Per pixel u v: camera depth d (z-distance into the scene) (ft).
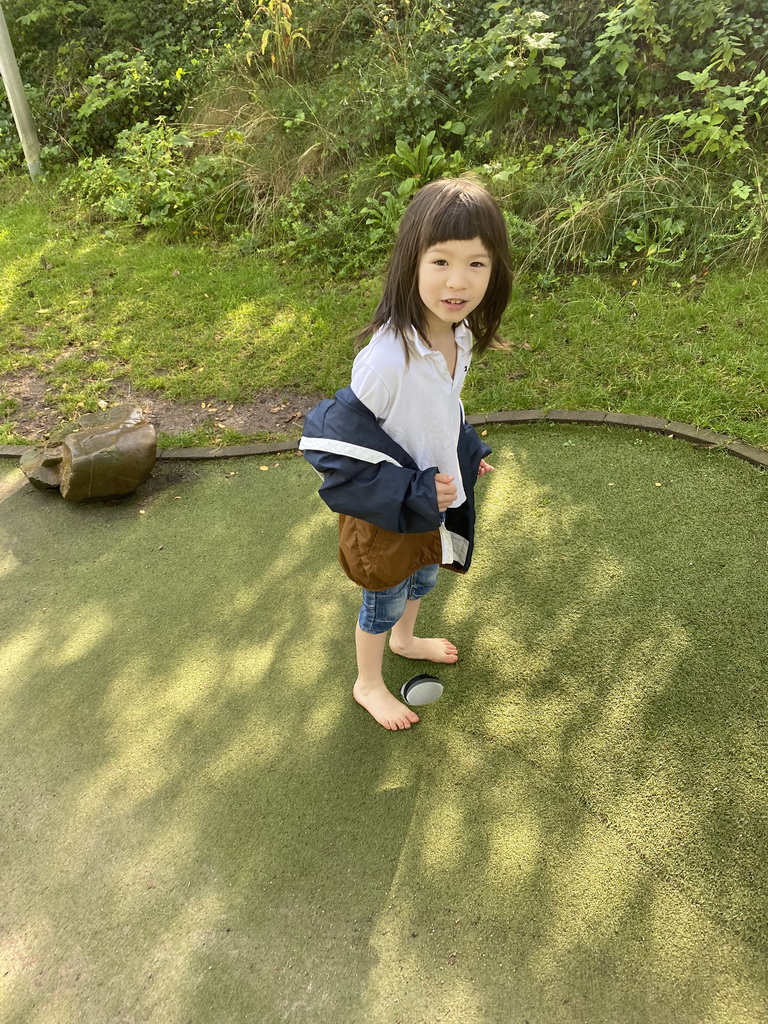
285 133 17.89
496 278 4.51
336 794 5.72
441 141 16.88
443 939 4.75
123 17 22.33
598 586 7.39
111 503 9.43
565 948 4.66
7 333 13.78
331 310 13.47
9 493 9.77
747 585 7.21
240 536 8.65
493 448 9.61
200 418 11.15
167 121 20.52
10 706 6.70
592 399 10.26
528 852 5.20
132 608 7.73
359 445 4.30
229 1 21.83
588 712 6.16
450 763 5.87
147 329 13.53
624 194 13.56
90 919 5.02
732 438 9.14
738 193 12.85
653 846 5.17
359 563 5.07
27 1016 4.54
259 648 7.13
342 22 19.56
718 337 11.05
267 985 4.59
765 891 4.86
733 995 4.39
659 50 14.62
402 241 4.15
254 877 5.20
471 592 7.47
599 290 12.75
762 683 6.24
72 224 17.89
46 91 22.06
